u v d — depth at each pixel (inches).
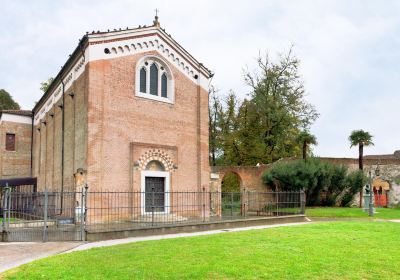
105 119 890.1
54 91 1184.2
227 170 1534.2
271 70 2052.2
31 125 1523.1
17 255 523.2
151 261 444.5
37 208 885.2
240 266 423.8
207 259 455.5
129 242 620.1
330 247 544.7
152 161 972.6
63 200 972.6
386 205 1651.1
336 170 1528.1
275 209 1266.0
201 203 1046.4
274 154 2052.2
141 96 962.7
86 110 874.1
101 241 653.9
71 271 404.2
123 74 932.6
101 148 873.5
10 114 1480.1
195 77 1094.4
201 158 1064.8
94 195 849.5
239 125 2121.1
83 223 700.0
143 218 903.7
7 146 1469.0
